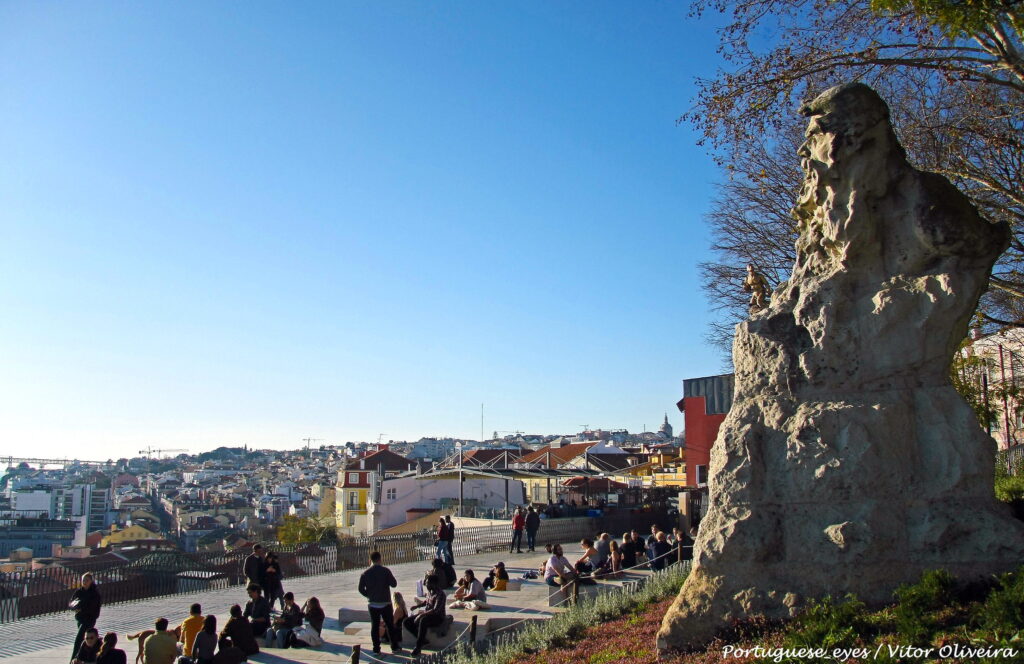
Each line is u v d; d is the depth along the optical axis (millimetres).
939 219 9188
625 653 9961
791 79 15516
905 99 18562
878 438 9078
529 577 21188
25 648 15258
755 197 27266
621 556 20297
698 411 42188
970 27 12367
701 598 9227
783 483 9383
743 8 15531
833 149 9438
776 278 28562
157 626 12586
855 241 9438
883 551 8773
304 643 14664
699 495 34719
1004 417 25719
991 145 16344
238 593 21750
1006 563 8414
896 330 9352
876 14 14562
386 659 13758
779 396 9797
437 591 14656
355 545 26422
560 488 53500
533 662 11156
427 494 61938
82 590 13578
